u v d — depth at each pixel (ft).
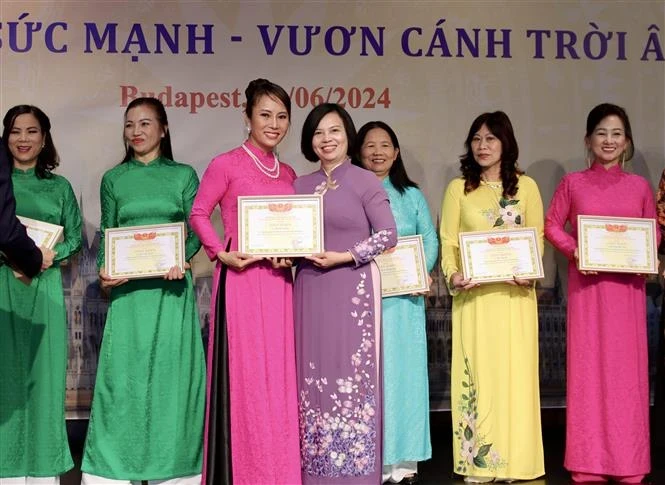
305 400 12.69
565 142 17.74
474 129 14.75
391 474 14.52
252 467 12.53
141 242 13.71
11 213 11.43
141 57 17.15
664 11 17.84
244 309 12.67
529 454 14.46
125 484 13.78
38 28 17.04
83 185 17.10
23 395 13.89
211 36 17.22
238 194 12.92
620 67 17.81
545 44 17.70
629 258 14.20
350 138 13.03
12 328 13.88
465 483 14.64
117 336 13.93
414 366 14.66
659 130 17.83
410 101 17.52
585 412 14.56
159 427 13.80
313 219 12.59
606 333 14.48
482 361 14.52
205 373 14.25
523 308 14.58
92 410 14.01
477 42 17.61
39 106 17.04
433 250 14.97
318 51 17.37
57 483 14.05
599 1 17.76
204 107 17.22
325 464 12.53
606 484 14.55
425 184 17.58
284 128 13.05
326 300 12.59
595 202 14.69
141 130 14.15
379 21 17.46
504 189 14.62
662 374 16.22
